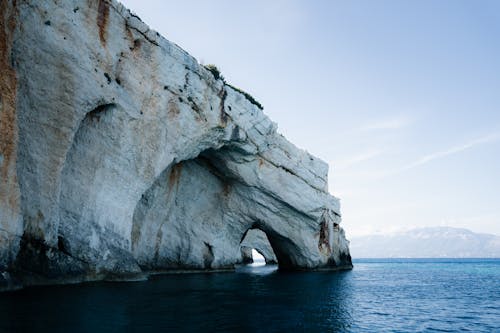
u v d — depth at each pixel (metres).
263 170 40.53
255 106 36.59
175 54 27.80
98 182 22.73
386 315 17.67
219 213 41.72
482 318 17.69
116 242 23.41
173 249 37.12
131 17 24.62
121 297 17.02
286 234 44.94
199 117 29.97
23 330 10.57
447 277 48.31
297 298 21.36
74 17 20.44
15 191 16.14
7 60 16.05
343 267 56.50
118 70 23.67
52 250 18.97
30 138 18.48
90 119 22.27
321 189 47.88
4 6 16.08
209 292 21.77
